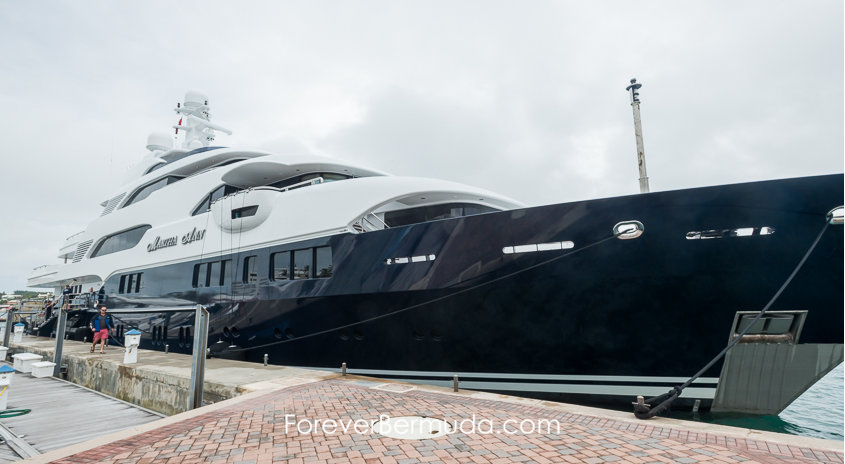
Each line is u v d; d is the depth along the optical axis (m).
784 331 6.98
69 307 19.86
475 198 11.92
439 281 8.61
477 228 8.41
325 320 10.12
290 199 11.43
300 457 4.14
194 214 15.19
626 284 7.43
